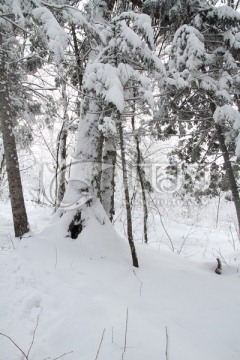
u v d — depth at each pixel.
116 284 5.14
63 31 4.81
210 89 6.45
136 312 4.14
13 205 6.77
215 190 8.91
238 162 7.38
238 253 8.65
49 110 9.62
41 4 5.34
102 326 3.65
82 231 6.85
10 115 6.74
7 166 6.74
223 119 6.53
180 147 9.09
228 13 6.26
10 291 4.59
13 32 6.37
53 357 3.19
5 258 5.61
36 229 8.22
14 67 7.65
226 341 3.85
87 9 7.68
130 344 3.35
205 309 4.68
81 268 5.56
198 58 6.38
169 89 6.84
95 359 3.05
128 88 6.05
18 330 3.72
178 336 3.69
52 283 4.82
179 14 6.86
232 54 6.82
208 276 6.35
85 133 7.46
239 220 7.20
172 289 5.32
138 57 5.73
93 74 5.51
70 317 3.81
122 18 5.69
